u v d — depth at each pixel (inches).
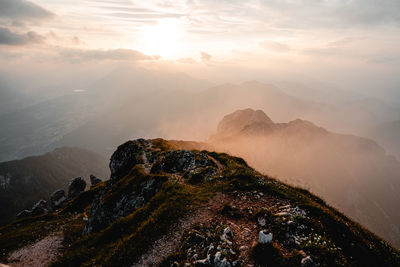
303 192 1055.6
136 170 1523.1
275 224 656.4
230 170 1211.9
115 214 1246.9
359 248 590.6
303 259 499.5
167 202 863.1
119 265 639.1
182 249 615.5
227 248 567.2
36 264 1133.1
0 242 1443.2
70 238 1405.0
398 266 586.9
